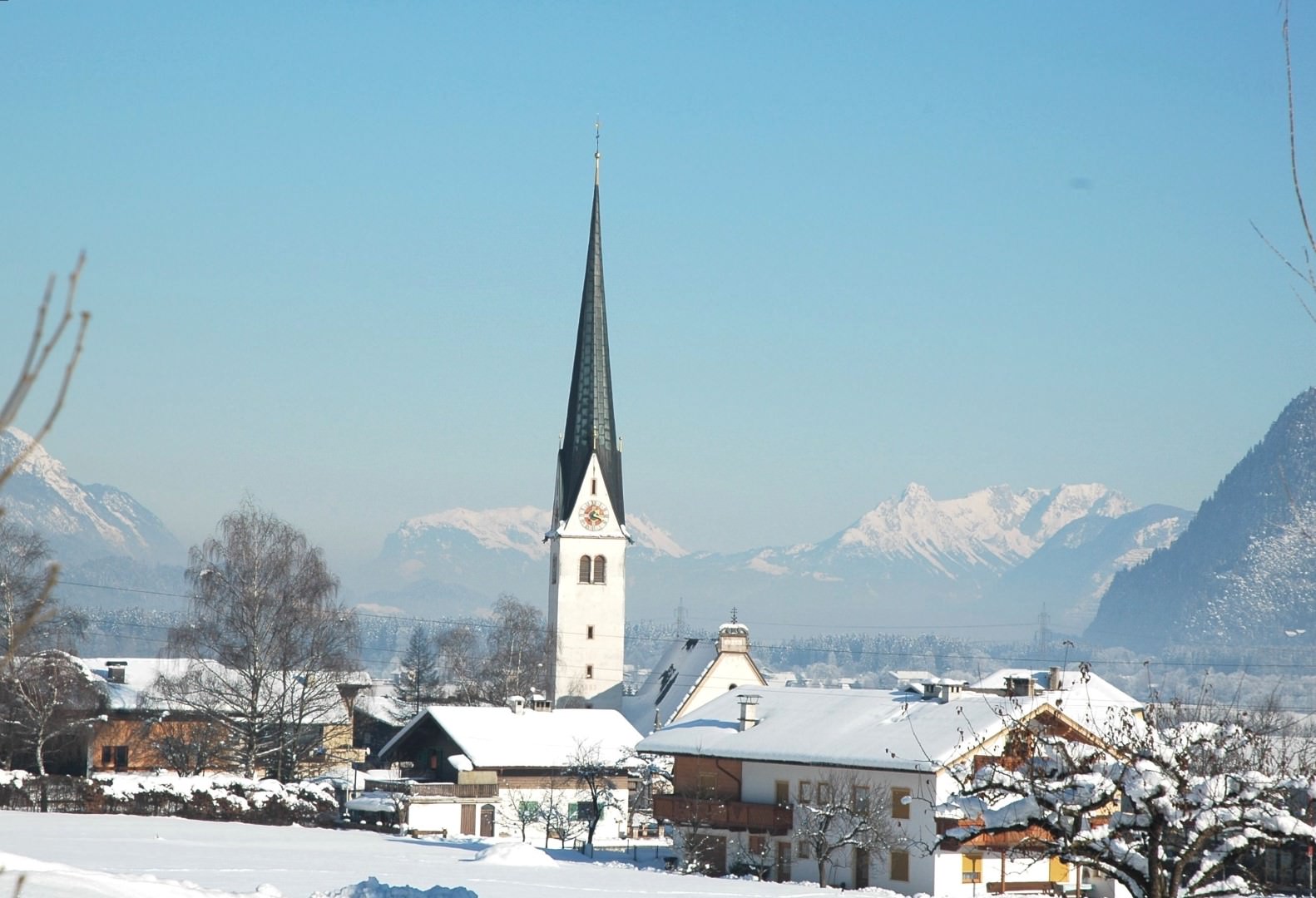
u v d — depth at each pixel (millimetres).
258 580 135125
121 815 107125
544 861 86812
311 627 137125
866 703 107125
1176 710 51375
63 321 10156
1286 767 42125
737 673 191750
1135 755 37688
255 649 133750
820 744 100625
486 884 70375
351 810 124188
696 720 112938
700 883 79812
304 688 136500
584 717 137750
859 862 96125
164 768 141500
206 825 103375
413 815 122500
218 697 137000
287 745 135875
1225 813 37156
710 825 103500
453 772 132250
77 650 137875
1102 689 113188
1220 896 39000
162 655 140500
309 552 139250
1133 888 40438
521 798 127438
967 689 110812
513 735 131500
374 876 70625
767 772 104438
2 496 11273
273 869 71812
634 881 78688
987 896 91625
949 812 39531
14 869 44375
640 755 121188
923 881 92062
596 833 128375
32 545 131375
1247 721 49688
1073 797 37656
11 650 11609
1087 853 37969
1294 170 17094
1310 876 67812
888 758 93625
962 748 90938
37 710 125250
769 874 99938
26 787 108188
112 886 43500
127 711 141625
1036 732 40375
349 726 161125
